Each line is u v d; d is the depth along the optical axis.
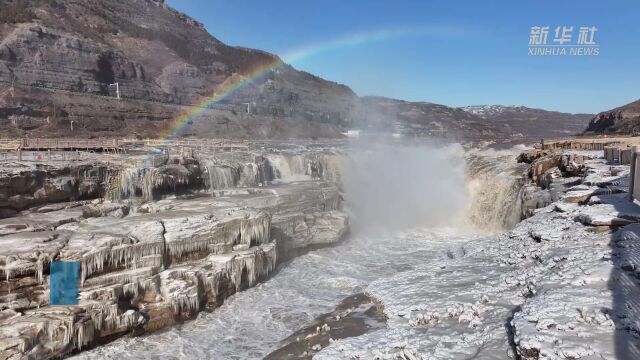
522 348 8.95
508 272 15.37
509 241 18.95
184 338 15.80
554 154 34.06
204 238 18.73
